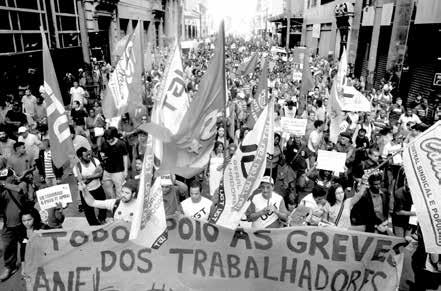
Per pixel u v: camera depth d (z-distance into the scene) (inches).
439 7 595.5
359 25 1003.9
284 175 318.0
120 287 181.3
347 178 304.8
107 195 298.0
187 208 222.2
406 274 223.9
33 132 347.9
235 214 183.6
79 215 299.7
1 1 541.0
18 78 565.0
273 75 768.9
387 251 174.6
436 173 161.2
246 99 565.3
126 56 337.7
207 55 1425.9
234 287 184.5
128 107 346.6
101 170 266.7
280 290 184.5
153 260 181.0
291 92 589.6
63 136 227.5
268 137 188.1
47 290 178.1
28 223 201.0
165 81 235.5
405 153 168.4
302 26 1973.4
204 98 209.2
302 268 181.6
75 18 840.9
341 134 322.7
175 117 239.1
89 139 378.6
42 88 451.8
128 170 325.7
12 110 406.6
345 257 177.6
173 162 206.1
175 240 180.7
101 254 178.4
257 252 181.9
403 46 714.8
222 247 181.8
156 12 1717.5
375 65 882.8
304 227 178.7
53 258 176.4
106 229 176.1
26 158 292.8
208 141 219.0
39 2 666.8
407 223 237.1
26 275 176.4
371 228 216.4
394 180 298.4
